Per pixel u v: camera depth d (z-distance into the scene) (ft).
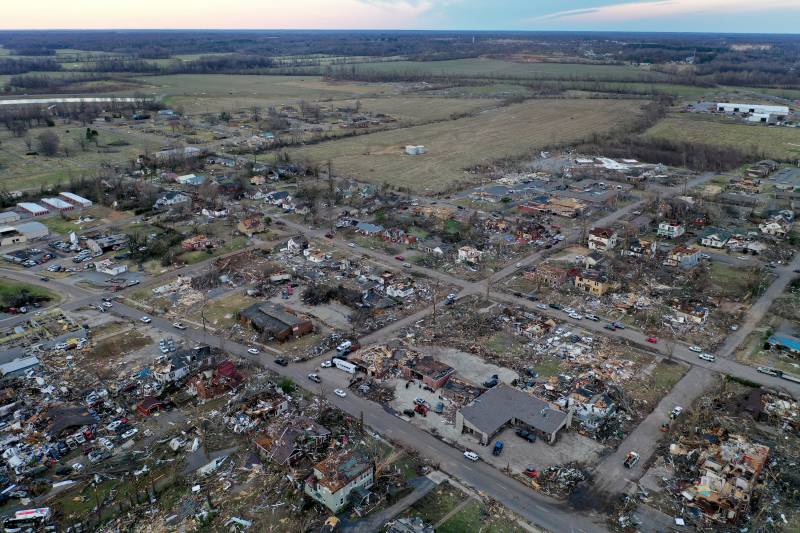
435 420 249.34
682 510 200.23
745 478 210.38
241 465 221.25
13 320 335.26
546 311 347.15
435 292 371.76
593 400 260.01
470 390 268.00
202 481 213.05
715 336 317.42
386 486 210.59
